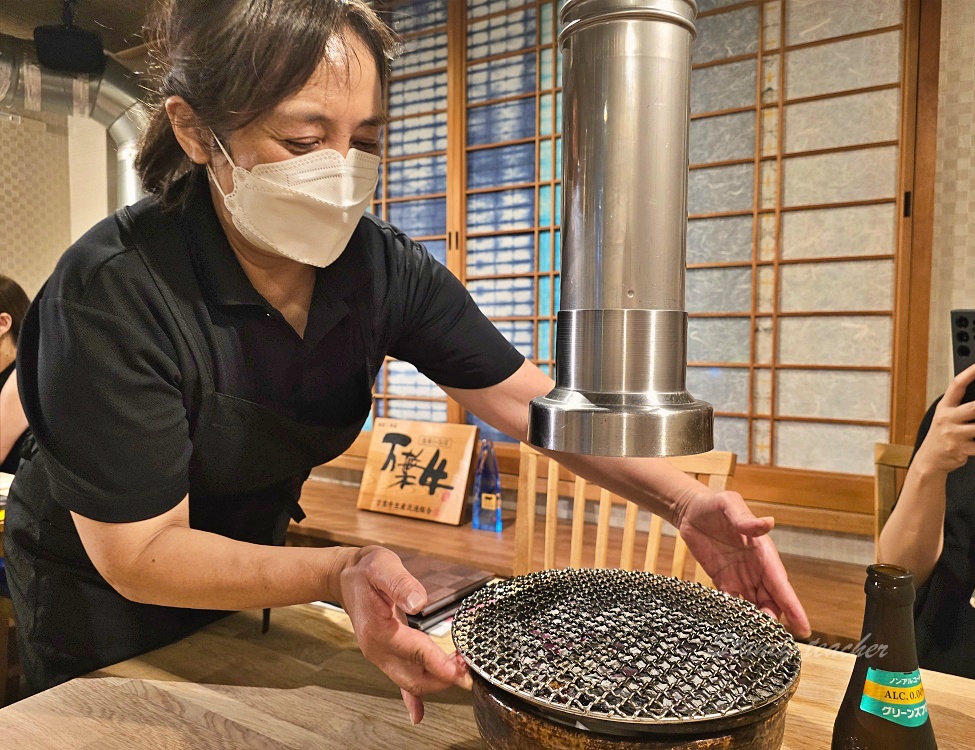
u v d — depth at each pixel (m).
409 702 0.69
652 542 1.44
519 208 2.69
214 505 1.02
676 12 0.51
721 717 0.52
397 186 3.02
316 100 0.75
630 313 0.53
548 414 0.55
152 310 0.82
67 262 0.81
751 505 2.27
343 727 0.74
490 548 2.32
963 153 1.98
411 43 2.91
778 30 2.19
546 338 2.67
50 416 0.78
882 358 2.12
